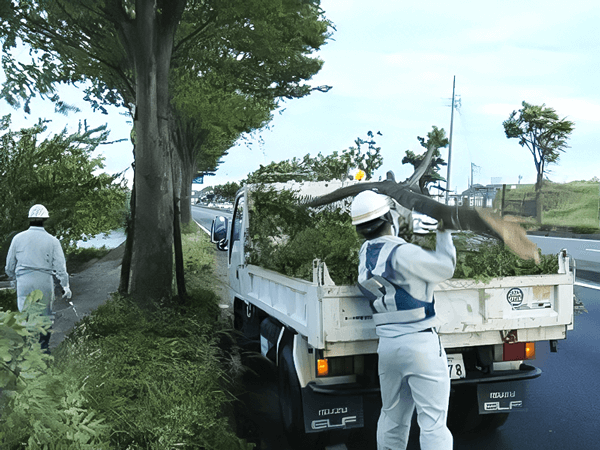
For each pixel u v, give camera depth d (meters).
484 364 3.74
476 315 3.59
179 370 4.12
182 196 27.97
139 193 6.96
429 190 3.63
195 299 7.69
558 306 3.72
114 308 6.16
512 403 3.84
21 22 7.43
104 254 15.28
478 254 3.64
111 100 9.58
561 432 4.23
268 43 8.62
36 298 2.29
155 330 5.59
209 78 9.27
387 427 3.10
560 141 21.70
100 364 3.88
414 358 2.83
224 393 4.39
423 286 2.84
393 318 2.91
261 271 4.98
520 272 3.66
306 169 5.89
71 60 8.34
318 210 4.61
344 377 3.68
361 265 3.09
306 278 3.77
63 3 7.09
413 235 3.73
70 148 11.46
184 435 3.21
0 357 2.01
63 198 11.18
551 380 5.61
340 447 3.94
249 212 5.91
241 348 5.55
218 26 8.01
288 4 7.86
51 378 2.37
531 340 3.72
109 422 3.05
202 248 16.89
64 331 6.49
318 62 11.73
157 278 6.91
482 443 4.02
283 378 4.12
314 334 3.40
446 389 2.88
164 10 6.91
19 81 8.23
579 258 16.73
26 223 10.20
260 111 11.28
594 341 7.21
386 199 3.13
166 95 7.07
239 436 4.14
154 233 6.93
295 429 3.83
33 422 2.12
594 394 5.16
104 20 7.48
